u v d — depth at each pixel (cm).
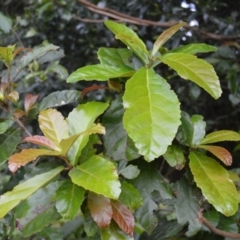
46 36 169
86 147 48
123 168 48
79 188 43
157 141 41
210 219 66
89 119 48
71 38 171
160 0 143
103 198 43
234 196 46
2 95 55
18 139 53
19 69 62
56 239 61
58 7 152
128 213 44
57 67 107
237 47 123
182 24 51
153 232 66
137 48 53
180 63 48
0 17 82
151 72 47
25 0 172
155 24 117
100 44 169
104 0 150
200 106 151
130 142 49
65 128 46
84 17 158
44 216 46
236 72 119
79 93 58
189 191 51
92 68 50
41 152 43
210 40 136
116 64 54
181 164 49
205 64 47
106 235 44
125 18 118
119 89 55
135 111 43
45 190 47
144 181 50
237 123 152
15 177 57
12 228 53
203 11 130
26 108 57
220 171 48
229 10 140
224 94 149
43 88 152
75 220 85
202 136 51
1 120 56
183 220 50
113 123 50
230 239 65
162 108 43
